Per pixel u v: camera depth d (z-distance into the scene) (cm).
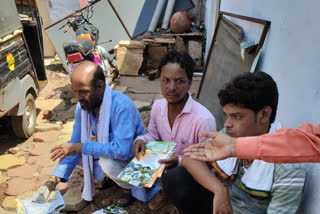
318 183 130
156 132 238
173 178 190
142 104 461
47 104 494
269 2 235
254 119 129
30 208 207
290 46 186
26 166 318
